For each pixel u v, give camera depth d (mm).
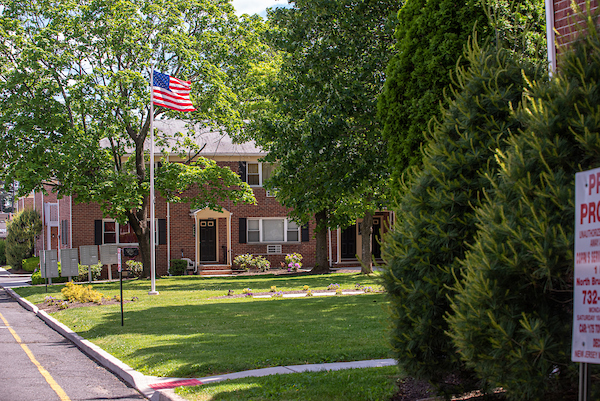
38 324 15430
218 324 13234
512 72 6176
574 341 3445
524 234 4496
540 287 4660
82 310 16609
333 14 15133
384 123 10711
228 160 34844
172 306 16984
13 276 39156
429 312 5910
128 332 12367
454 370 6031
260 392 7121
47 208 41719
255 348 10203
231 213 34781
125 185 24297
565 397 4855
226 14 28469
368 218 30141
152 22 26500
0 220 88125
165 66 26078
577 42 4719
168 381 8156
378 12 14984
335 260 36312
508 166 4906
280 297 19047
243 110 27547
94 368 9641
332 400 6676
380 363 8938
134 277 32781
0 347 11734
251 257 34594
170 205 34000
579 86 4590
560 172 4461
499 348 4652
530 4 9359
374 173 14992
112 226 33344
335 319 13523
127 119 23766
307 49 15617
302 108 16047
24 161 23156
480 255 4961
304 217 26609
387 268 6363
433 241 5977
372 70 14523
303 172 16047
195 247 34156
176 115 26969
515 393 4672
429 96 9578
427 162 6359
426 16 9883
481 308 4824
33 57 22594
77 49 24453
